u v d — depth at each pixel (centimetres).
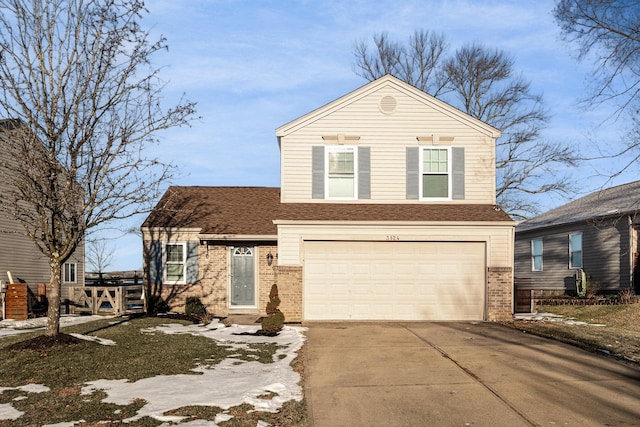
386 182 1797
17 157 1098
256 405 814
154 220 2023
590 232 2416
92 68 1123
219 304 1955
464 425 743
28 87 1090
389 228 1670
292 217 1678
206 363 1091
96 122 1148
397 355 1162
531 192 3142
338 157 1806
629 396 859
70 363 1045
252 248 1980
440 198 1798
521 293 1958
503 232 1677
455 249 1689
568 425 736
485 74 3291
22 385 908
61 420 741
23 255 2412
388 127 1805
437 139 1798
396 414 789
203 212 2102
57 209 1130
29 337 1330
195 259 1981
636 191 2562
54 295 1195
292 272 1658
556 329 1490
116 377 966
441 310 1677
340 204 1783
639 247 2181
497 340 1325
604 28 1767
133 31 1173
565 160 3041
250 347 1262
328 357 1151
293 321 1647
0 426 716
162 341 1303
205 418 751
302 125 1806
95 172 1172
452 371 1023
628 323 1617
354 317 1672
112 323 1625
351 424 749
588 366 1055
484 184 1805
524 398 855
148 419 745
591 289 2269
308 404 834
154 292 1980
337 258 1681
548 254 2741
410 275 1683
